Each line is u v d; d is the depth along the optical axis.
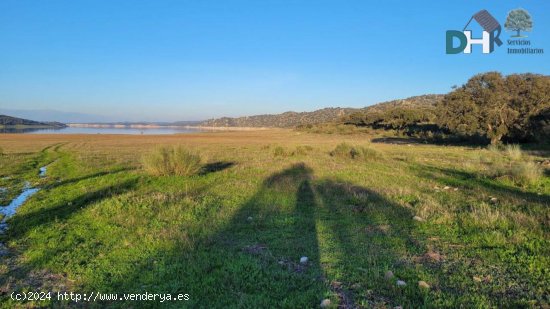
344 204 10.30
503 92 38.03
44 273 6.04
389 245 6.81
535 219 7.92
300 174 16.75
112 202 10.37
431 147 38.84
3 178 17.56
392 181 14.40
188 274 5.67
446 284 5.14
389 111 84.19
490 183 13.46
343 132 87.88
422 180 14.61
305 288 5.15
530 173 13.38
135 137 77.06
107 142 55.00
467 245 6.73
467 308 4.43
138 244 7.14
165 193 12.34
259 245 7.01
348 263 5.98
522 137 38.06
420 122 76.06
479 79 40.56
